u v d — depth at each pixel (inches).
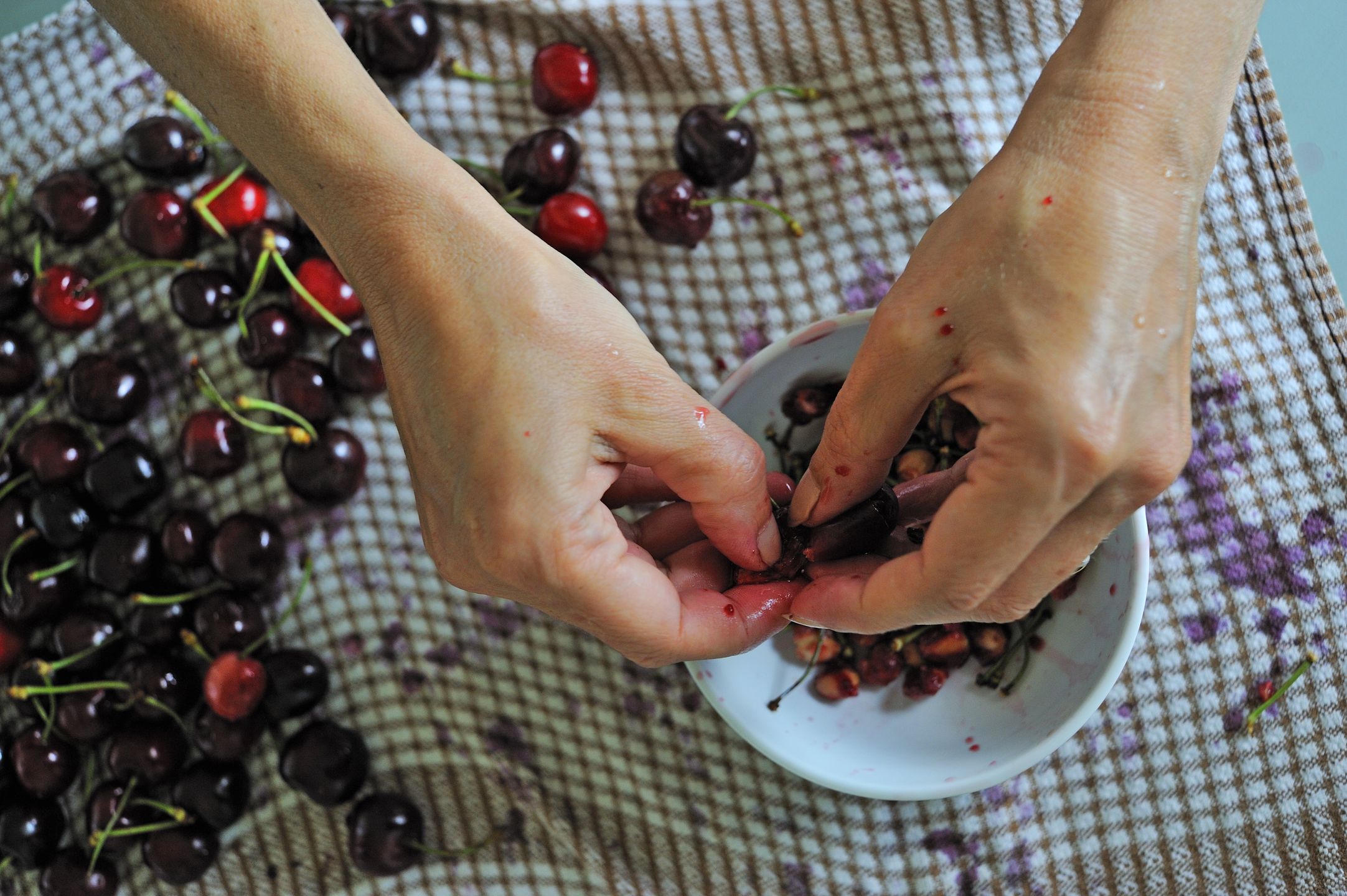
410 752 25.5
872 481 21.3
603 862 25.2
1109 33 19.8
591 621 20.8
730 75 25.5
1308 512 24.4
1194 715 24.5
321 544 25.6
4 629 25.4
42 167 25.9
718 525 21.5
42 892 25.4
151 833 25.2
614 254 25.6
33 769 25.2
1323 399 24.4
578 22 25.4
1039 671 23.4
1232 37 19.9
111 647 25.6
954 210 20.0
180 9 20.3
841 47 25.2
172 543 25.1
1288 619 24.4
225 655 24.9
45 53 25.8
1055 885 24.6
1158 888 24.5
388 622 25.5
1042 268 19.3
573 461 20.3
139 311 26.0
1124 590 22.3
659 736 25.1
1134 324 19.2
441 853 25.2
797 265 25.3
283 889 25.6
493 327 20.3
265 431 24.9
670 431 20.6
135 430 26.0
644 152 25.7
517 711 25.3
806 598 21.6
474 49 25.7
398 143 20.5
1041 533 19.5
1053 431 19.1
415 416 20.7
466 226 20.5
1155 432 19.3
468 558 20.7
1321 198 25.5
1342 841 24.1
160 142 25.1
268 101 20.5
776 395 23.9
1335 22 25.6
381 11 25.0
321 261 25.5
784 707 23.8
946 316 19.7
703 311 25.4
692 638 21.3
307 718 25.6
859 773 23.1
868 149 25.2
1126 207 19.4
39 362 26.1
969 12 25.0
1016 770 22.6
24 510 25.4
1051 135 19.7
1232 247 24.7
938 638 23.6
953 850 24.8
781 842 25.0
